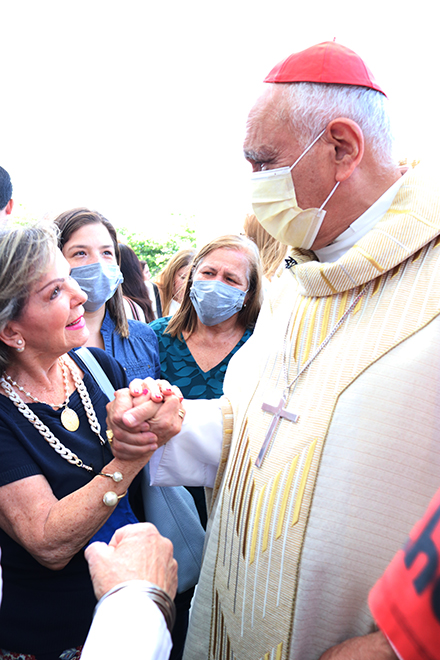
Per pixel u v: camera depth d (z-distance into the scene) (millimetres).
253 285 2473
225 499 1523
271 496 1305
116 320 2436
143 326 2561
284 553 1250
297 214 1364
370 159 1299
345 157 1283
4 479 1374
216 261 2365
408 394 1150
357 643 1088
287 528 1251
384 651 1017
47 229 1523
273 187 1354
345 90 1266
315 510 1210
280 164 1328
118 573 1043
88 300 2301
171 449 1711
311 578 1202
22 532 1355
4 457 1394
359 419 1188
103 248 2344
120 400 1425
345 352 1276
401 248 1216
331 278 1317
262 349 1615
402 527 1144
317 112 1267
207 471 1770
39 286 1430
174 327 2521
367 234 1271
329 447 1216
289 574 1235
